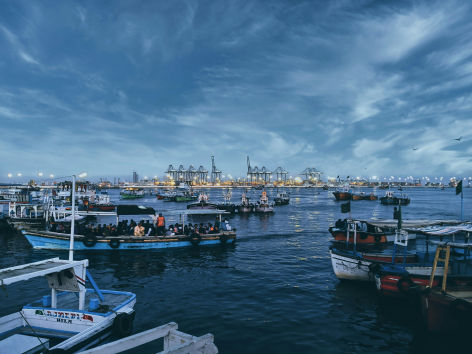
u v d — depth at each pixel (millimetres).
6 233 33812
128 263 21141
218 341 10391
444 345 10273
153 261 21719
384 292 13961
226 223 29453
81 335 8969
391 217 56750
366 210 74375
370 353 9711
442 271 14680
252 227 41719
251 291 15539
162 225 26203
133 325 11516
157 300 14219
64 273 10211
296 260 22297
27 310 10359
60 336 9805
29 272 8812
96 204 56344
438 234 14695
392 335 10922
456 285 12852
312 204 95750
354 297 14695
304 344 10242
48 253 23781
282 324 11719
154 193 190125
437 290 11500
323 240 30984
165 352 4160
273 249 26250
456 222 20766
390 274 13820
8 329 9883
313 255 23984
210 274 18609
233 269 19766
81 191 58906
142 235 25266
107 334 9758
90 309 10445
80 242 24062
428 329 11031
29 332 9977
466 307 10109
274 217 56031
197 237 25828
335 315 12609
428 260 17141
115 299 11508
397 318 12336
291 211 69438
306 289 15844
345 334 10984
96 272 18969
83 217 42062
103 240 24109
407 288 13273
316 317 12391
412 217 57562
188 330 11172
